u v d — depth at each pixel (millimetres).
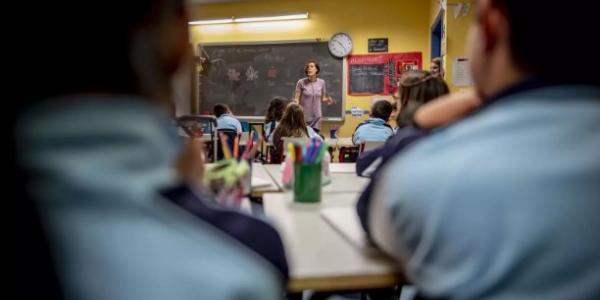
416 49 6570
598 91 562
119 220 329
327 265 898
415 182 588
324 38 6852
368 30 6707
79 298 314
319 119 6438
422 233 585
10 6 326
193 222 381
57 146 322
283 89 7051
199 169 751
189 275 333
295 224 1204
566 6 541
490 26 600
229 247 373
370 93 6730
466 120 636
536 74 570
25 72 329
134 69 362
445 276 568
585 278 515
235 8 7223
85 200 323
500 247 521
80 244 317
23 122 322
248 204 1384
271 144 3715
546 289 520
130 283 321
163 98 402
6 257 297
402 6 6582
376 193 747
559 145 531
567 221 506
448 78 4254
